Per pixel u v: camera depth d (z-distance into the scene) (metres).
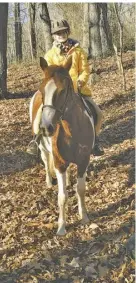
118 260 5.33
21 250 5.89
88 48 14.89
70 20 26.66
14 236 6.20
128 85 14.14
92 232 6.03
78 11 26.44
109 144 9.23
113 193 7.00
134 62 18.19
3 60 16.03
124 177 7.46
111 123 10.67
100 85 14.93
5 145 10.41
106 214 6.49
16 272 5.44
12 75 21.59
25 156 9.48
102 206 6.72
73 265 5.39
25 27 36.56
